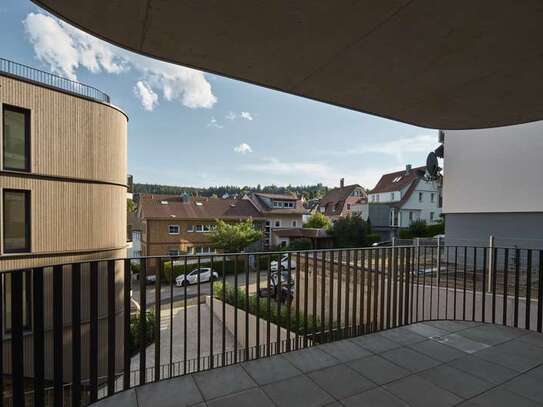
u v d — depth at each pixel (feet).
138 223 93.91
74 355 6.35
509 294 16.93
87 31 6.51
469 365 8.09
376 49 6.98
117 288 29.86
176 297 46.83
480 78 8.21
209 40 6.68
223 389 6.97
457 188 29.89
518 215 26.03
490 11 5.73
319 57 7.33
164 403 6.46
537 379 7.43
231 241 76.84
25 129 25.66
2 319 5.77
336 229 78.59
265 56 7.30
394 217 88.53
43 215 26.45
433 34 6.43
